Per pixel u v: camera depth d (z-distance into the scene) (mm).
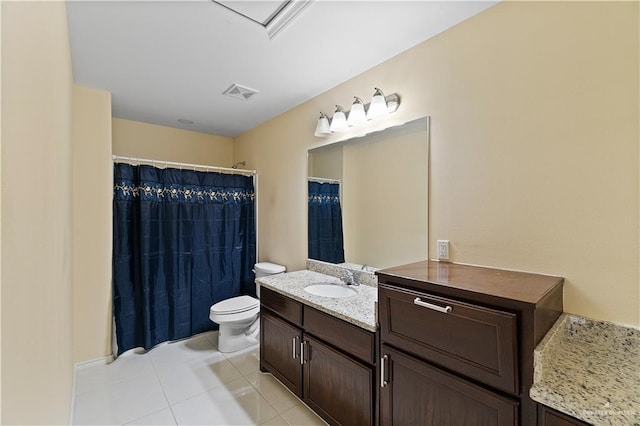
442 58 1740
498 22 1508
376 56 1998
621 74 1178
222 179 3293
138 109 2967
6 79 457
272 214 3238
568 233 1310
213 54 1975
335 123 2240
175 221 2951
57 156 1149
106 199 2555
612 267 1203
